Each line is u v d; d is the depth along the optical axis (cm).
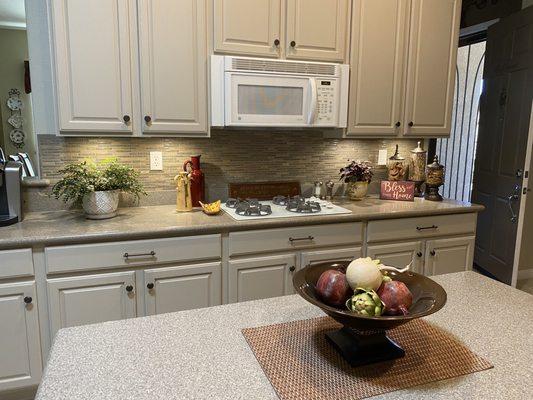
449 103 284
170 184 256
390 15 256
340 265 107
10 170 201
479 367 89
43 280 184
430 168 287
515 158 323
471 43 393
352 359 89
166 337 99
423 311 85
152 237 196
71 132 204
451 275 146
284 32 233
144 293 199
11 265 177
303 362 89
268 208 233
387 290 87
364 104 259
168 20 210
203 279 209
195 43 217
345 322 85
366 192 293
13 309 181
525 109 312
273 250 222
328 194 288
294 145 282
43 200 229
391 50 260
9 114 235
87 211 211
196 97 221
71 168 213
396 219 249
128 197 246
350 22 248
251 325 107
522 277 365
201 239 205
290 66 232
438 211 257
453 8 273
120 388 79
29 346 186
